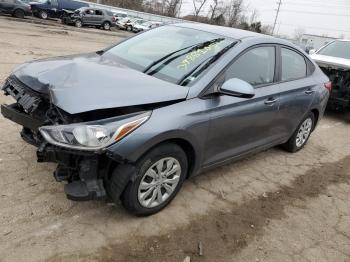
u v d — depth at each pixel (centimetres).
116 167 321
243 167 513
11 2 2505
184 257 321
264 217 400
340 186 509
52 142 296
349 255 363
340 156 627
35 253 297
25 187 375
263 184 475
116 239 328
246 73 420
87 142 293
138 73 377
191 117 350
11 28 1812
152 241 333
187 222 367
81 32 2433
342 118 902
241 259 331
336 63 843
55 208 352
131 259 309
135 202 338
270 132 488
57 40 1634
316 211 432
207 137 378
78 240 318
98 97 312
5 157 423
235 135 418
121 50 453
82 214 351
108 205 369
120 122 306
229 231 366
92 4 4547
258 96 433
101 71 358
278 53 477
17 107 379
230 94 363
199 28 461
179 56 406
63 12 3122
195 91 360
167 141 343
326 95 596
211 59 392
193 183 442
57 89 321
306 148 636
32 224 327
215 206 404
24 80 363
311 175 529
